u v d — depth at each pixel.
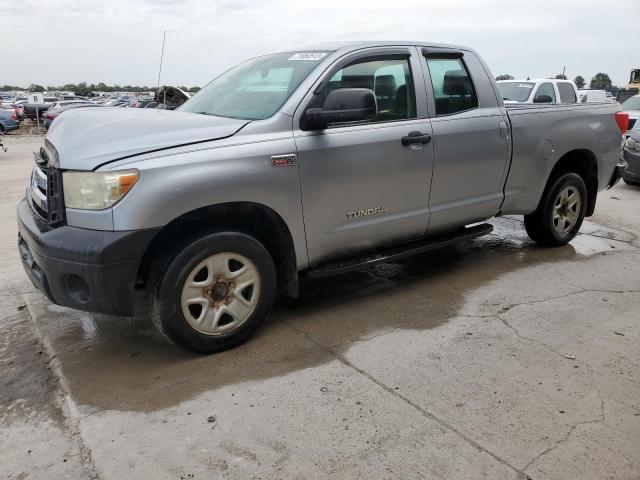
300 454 2.44
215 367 3.21
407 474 2.31
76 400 2.88
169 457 2.43
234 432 2.60
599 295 4.32
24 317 3.94
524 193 5.01
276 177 3.36
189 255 3.13
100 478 2.30
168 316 3.14
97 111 3.85
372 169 3.81
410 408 2.78
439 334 3.63
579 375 3.09
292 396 2.89
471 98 4.54
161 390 2.96
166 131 3.25
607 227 6.61
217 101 4.09
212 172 3.11
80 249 2.92
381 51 3.99
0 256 5.30
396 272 4.90
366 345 3.48
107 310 3.02
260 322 3.54
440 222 4.41
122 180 2.90
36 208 3.47
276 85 3.80
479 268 5.00
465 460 2.39
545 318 3.88
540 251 5.53
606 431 2.59
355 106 3.49
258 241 3.42
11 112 20.20
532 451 2.45
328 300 4.24
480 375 3.10
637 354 3.35
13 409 2.81
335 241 3.79
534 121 4.91
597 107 5.60
